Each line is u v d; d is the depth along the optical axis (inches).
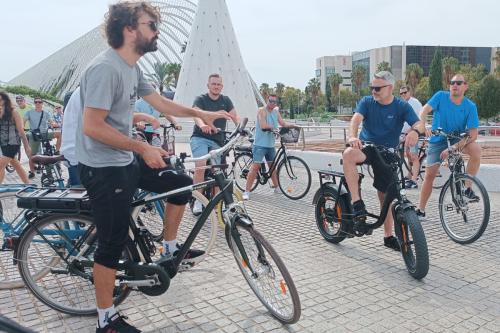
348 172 173.6
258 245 123.9
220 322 125.0
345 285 149.1
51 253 132.8
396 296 139.9
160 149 114.7
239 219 123.1
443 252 181.6
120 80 106.3
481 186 185.8
